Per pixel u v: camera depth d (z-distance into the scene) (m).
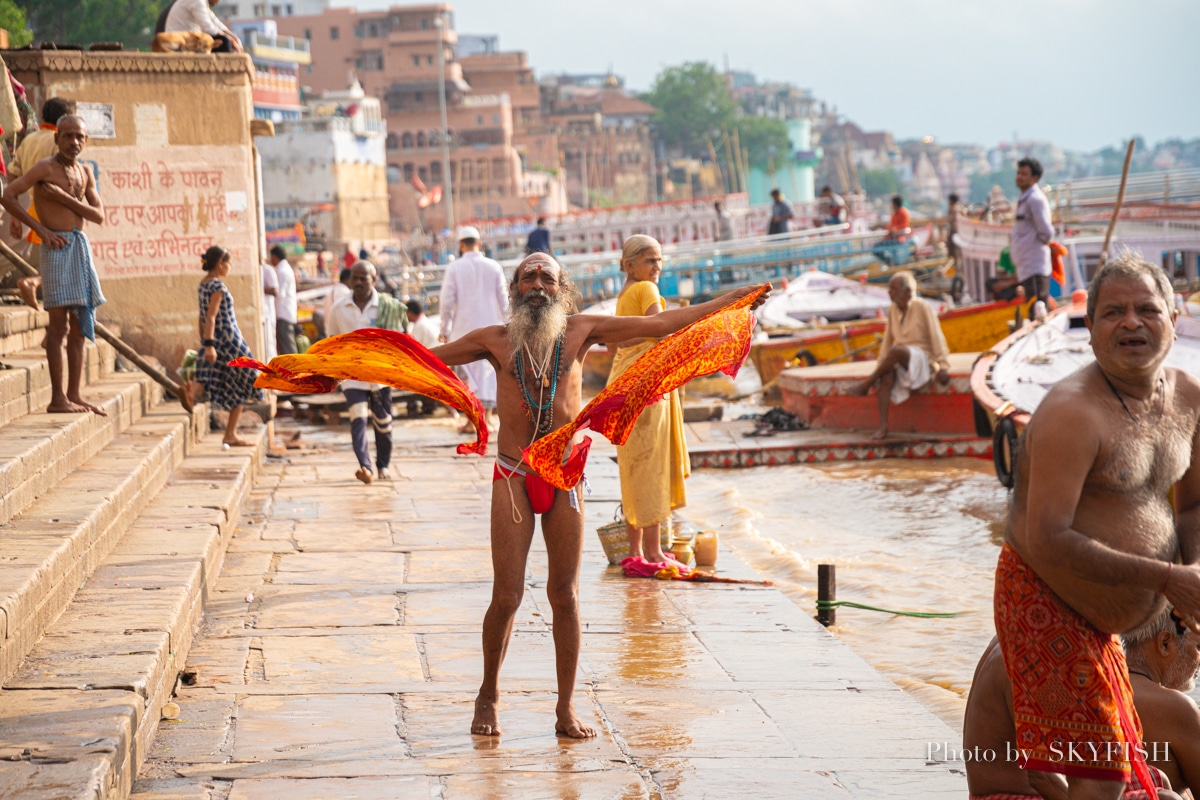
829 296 25.95
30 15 54.66
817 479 13.17
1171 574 3.67
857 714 5.54
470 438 14.80
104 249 12.53
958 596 8.59
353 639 6.53
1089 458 3.80
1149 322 3.76
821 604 7.72
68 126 8.35
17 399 8.16
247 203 12.86
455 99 93.88
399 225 83.12
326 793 4.58
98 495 7.07
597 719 5.46
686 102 144.50
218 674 5.93
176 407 11.65
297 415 17.47
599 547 8.96
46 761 4.05
